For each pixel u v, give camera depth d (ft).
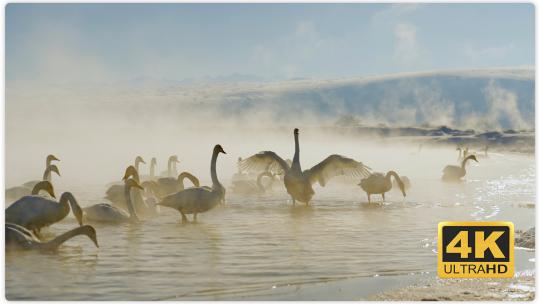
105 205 51.88
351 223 52.95
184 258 38.55
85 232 40.55
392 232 48.26
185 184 90.79
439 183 95.86
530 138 343.87
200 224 51.90
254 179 88.48
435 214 58.65
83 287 32.09
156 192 63.10
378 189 67.46
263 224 52.16
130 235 46.34
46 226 44.52
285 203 67.15
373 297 30.32
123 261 37.63
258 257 38.96
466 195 76.59
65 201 44.65
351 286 32.37
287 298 30.14
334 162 65.31
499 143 337.31
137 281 33.19
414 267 36.47
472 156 99.04
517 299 29.94
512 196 75.72
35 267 36.06
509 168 137.28
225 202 67.51
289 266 36.52
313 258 38.68
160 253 39.99
